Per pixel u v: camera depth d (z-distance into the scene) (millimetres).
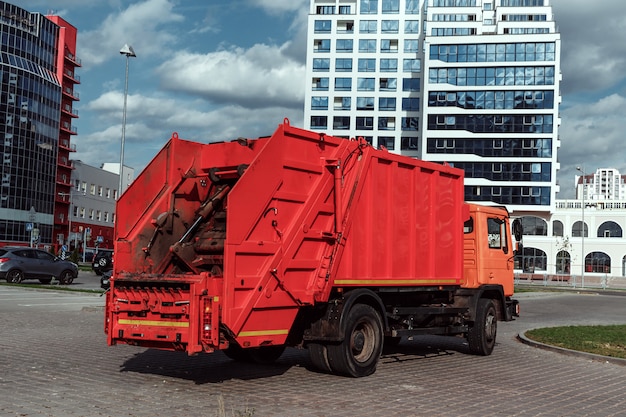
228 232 7723
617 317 24547
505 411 7480
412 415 7062
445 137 78562
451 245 11633
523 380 9805
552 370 11000
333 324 8992
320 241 8961
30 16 94062
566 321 22031
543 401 8203
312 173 8938
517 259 78812
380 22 90188
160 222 8914
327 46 91125
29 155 92688
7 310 17828
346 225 9250
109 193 116250
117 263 8523
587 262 78250
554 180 76312
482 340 12359
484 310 12430
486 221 13078
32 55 94812
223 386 8344
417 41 89500
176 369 9562
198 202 9289
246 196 7949
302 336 9211
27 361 9805
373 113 89875
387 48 90000
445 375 9945
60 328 14289
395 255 10227
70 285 31281
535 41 77000
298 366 10203
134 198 8781
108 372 9109
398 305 10773
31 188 92938
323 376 9336
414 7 89750
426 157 78938
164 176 9109
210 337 7625
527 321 21750
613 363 12164
